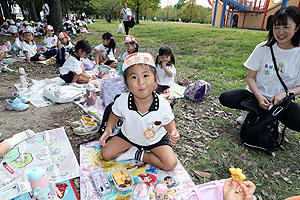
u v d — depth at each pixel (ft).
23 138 8.36
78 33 46.55
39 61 21.13
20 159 7.41
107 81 11.43
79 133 8.95
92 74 17.34
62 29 37.93
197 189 6.26
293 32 7.54
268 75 8.84
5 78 15.87
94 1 132.77
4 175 6.69
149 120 6.76
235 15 78.84
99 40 36.01
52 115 10.70
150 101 6.81
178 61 23.11
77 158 7.70
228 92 9.86
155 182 6.58
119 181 6.39
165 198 5.61
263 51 8.86
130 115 6.80
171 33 44.11
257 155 8.29
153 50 29.53
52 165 7.18
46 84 14.82
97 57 19.15
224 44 30.76
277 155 8.30
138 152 7.36
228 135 9.57
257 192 6.56
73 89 12.88
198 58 24.02
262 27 70.13
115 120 7.31
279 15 7.49
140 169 7.16
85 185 6.41
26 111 11.04
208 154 8.26
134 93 6.31
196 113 11.53
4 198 5.82
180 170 7.20
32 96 12.81
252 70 9.29
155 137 7.11
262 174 7.32
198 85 12.73
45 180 5.16
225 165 7.68
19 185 6.21
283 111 7.98
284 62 8.39
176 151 8.38
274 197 6.41
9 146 7.77
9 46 25.36
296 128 8.04
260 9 71.05
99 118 10.03
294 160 8.07
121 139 7.40
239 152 8.41
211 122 10.64
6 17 65.62
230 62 21.84
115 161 7.50
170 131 7.18
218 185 6.41
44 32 44.57
